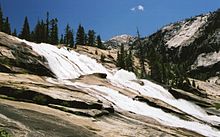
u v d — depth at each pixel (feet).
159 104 172.76
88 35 522.47
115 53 464.24
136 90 207.51
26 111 94.17
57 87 134.51
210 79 652.48
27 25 396.37
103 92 158.20
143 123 124.47
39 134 75.97
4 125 75.56
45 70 177.06
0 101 101.04
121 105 147.43
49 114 97.86
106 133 93.35
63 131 83.30
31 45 201.57
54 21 442.50
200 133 143.43
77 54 257.96
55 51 222.89
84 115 110.83
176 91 253.24
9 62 160.04
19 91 114.11
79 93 133.90
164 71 392.47
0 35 177.06
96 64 261.85
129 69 378.53
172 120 154.40
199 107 244.22
